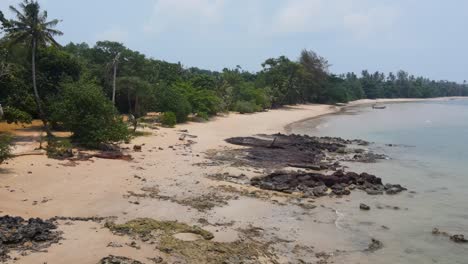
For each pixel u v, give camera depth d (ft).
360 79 642.22
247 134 181.16
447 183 101.40
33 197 72.95
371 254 58.90
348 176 97.40
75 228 58.08
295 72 354.54
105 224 60.13
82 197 75.00
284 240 61.93
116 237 55.36
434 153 144.36
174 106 196.75
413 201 85.61
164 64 298.76
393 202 84.48
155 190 82.74
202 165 108.78
